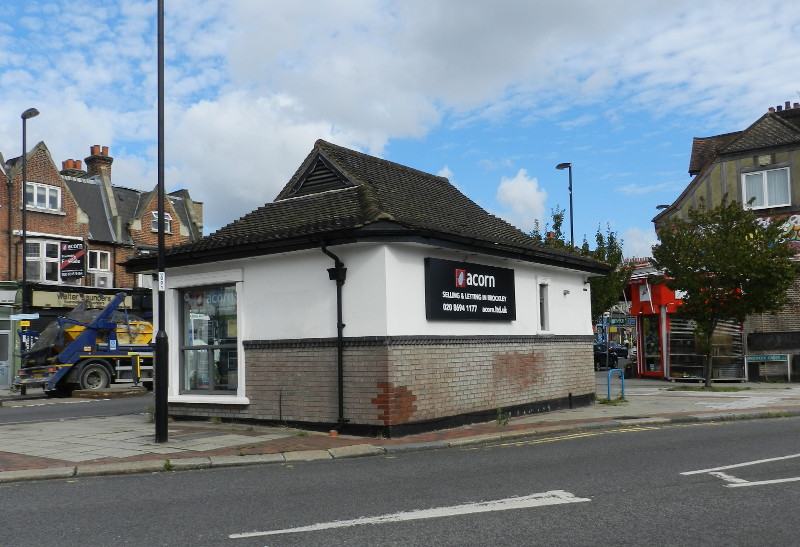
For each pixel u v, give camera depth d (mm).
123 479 8648
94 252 34219
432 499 7109
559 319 16438
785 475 8031
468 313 13203
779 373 24984
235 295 13648
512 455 10039
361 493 7504
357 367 11789
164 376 11156
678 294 26812
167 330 14328
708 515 6293
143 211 36688
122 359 25562
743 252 20859
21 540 5875
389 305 11602
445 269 12734
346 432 11828
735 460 9117
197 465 9383
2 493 7820
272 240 12336
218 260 13312
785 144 27516
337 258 12008
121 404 20047
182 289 14422
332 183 14391
